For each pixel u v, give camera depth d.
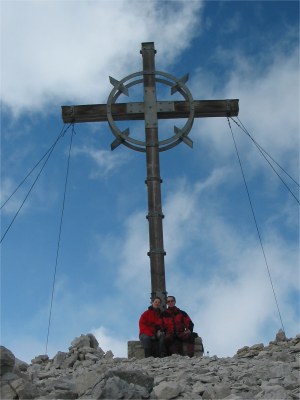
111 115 17.45
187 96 17.64
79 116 17.53
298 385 9.48
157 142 17.19
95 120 17.66
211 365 11.40
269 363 11.02
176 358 12.71
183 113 17.67
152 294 15.91
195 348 15.06
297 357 12.21
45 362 13.57
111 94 17.56
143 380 8.90
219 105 17.69
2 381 8.86
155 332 14.59
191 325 14.66
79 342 13.79
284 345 13.81
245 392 9.11
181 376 9.82
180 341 14.58
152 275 16.06
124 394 8.44
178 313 14.66
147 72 17.67
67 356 13.20
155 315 14.69
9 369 9.16
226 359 12.11
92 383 8.87
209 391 8.97
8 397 8.62
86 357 13.21
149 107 17.47
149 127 17.30
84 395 8.69
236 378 9.93
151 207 16.62
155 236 16.38
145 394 8.65
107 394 8.36
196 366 11.22
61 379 9.88
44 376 11.16
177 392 8.77
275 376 10.04
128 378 8.86
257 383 9.74
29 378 9.67
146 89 17.59
